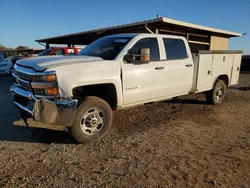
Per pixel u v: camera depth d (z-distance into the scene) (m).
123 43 4.73
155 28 14.12
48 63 3.75
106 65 4.20
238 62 7.68
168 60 5.35
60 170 3.11
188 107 6.86
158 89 5.16
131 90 4.62
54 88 3.58
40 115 3.58
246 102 7.93
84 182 2.84
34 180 2.86
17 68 4.19
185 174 3.09
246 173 3.17
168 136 4.44
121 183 2.84
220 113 6.30
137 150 3.78
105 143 4.03
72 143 4.01
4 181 2.82
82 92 4.43
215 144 4.14
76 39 22.11
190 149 3.88
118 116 5.70
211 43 18.75
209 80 6.64
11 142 4.01
